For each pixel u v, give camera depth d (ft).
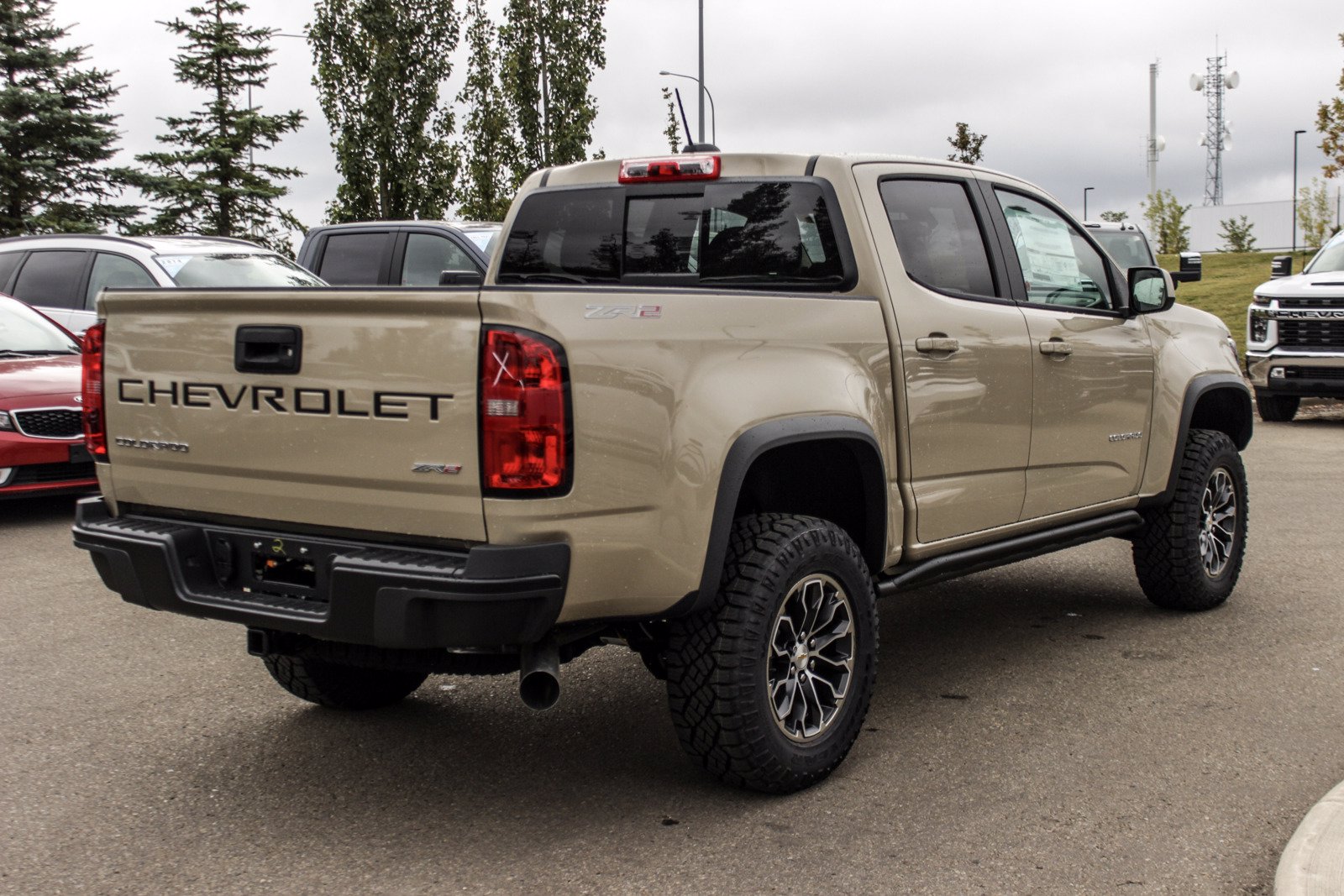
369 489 11.88
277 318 12.25
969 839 12.28
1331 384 47.37
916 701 16.67
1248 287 101.04
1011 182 17.92
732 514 12.76
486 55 89.25
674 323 12.28
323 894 11.29
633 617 12.28
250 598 12.56
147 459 13.34
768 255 15.52
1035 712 16.14
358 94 88.07
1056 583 23.73
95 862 11.96
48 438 29.04
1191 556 20.53
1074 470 18.08
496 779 14.05
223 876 11.69
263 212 139.44
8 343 32.71
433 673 12.90
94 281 39.99
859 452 14.21
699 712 12.84
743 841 12.32
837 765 13.83
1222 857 11.81
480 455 11.25
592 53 89.86
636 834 12.51
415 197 88.33
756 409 12.79
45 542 27.81
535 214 17.40
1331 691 16.84
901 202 15.70
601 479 11.59
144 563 12.98
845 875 11.53
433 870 11.76
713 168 15.75
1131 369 19.07
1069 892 11.16
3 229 126.21
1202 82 155.12
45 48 129.18
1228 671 17.83
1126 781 13.74
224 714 16.33
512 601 11.19
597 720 16.10
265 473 12.49
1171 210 138.51
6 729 15.72
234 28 140.87
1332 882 10.71
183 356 12.92
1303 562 24.97
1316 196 112.37
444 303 11.32
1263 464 38.50
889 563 15.06
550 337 11.30
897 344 14.80
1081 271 18.81
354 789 13.80
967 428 15.87
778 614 13.00
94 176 131.54
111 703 16.74
